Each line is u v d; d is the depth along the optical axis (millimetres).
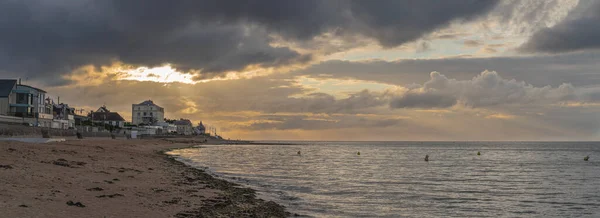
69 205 20562
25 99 106812
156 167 50062
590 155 134625
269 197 33156
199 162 74375
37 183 24875
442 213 28984
